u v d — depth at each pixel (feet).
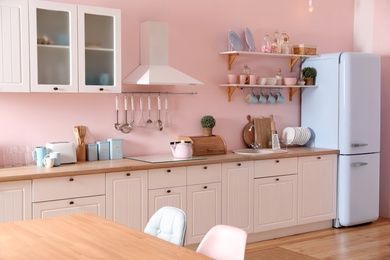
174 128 17.60
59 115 15.40
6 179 12.67
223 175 16.48
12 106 14.66
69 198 13.69
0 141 14.53
